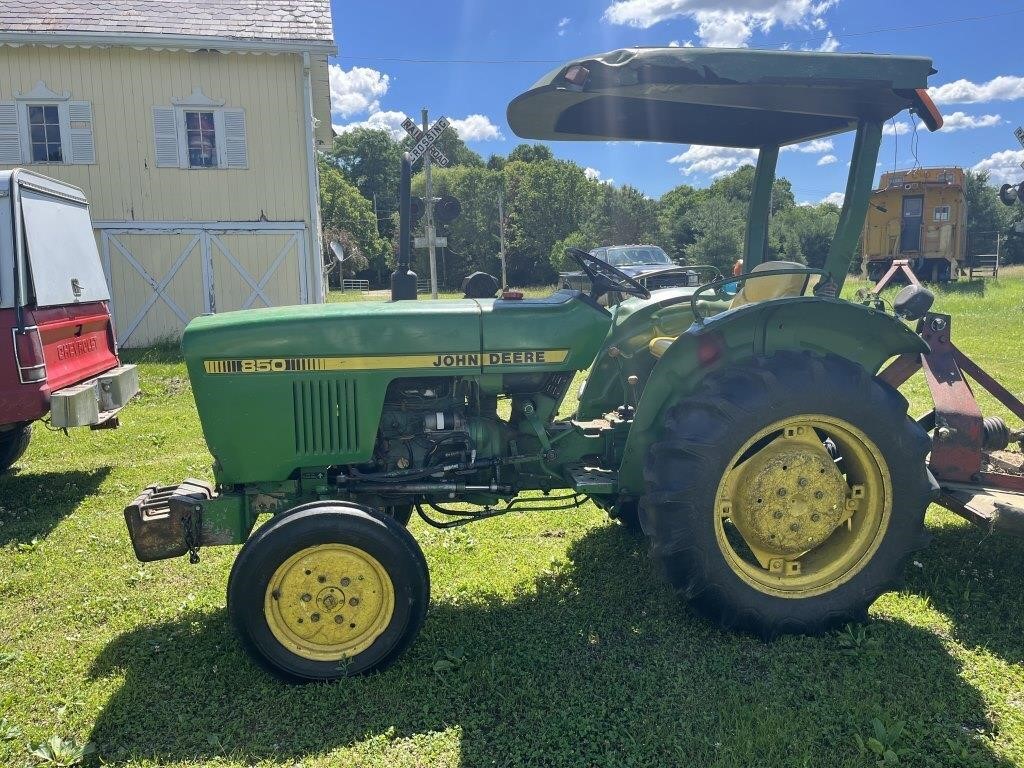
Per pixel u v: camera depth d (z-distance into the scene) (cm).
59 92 1169
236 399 308
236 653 306
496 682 281
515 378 338
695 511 294
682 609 335
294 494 326
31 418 498
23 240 494
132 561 410
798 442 310
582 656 300
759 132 394
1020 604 334
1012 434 414
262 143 1226
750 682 279
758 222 418
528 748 244
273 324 309
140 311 1220
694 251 2912
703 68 286
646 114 368
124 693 282
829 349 325
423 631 321
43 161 1183
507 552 410
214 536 314
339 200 5725
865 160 323
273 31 1201
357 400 314
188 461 615
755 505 305
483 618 333
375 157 7444
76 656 310
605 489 328
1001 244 3922
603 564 388
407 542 287
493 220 5816
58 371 536
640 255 1571
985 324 1300
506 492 340
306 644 286
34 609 358
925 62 295
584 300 335
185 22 1195
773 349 316
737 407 293
